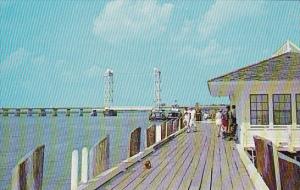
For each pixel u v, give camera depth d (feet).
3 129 216.13
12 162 86.17
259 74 64.80
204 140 75.05
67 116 382.83
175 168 41.55
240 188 31.37
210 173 38.47
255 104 64.28
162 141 67.26
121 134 149.79
